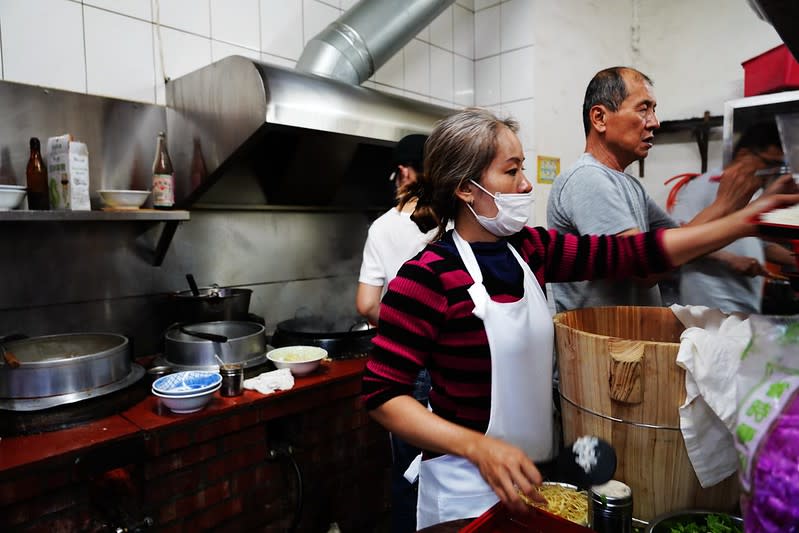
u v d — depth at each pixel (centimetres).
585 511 91
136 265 201
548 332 103
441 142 100
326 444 192
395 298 96
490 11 311
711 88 331
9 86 168
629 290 144
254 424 165
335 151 219
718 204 120
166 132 205
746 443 58
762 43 309
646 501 88
